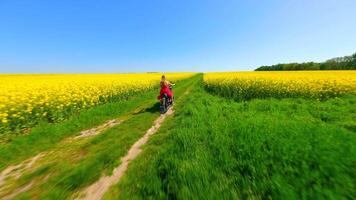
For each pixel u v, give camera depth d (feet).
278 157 12.86
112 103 40.22
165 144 17.76
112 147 18.01
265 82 50.03
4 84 54.29
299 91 40.57
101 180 13.15
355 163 11.66
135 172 13.44
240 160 13.14
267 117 22.93
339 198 9.36
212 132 18.63
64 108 31.48
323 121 22.16
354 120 22.29
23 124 24.85
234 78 66.33
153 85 71.97
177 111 33.22
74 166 15.34
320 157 12.19
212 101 40.60
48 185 13.12
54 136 22.90
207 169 12.41
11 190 13.10
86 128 26.91
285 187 10.12
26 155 18.57
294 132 16.57
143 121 27.50
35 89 41.78
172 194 10.95
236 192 10.53
